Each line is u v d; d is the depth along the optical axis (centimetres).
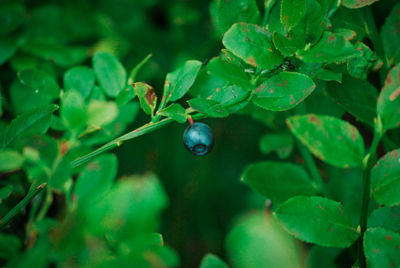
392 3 26
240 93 20
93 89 23
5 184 22
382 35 22
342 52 19
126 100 21
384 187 18
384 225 20
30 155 18
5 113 25
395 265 18
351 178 24
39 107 20
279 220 18
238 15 20
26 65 27
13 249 20
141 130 20
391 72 18
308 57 19
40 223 20
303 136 18
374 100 21
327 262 24
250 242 21
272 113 25
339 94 21
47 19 28
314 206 18
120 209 18
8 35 27
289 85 19
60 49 27
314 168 23
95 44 32
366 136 26
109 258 18
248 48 19
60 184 18
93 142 22
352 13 22
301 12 19
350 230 18
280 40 19
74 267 18
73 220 18
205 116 20
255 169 23
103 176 20
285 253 21
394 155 18
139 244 18
